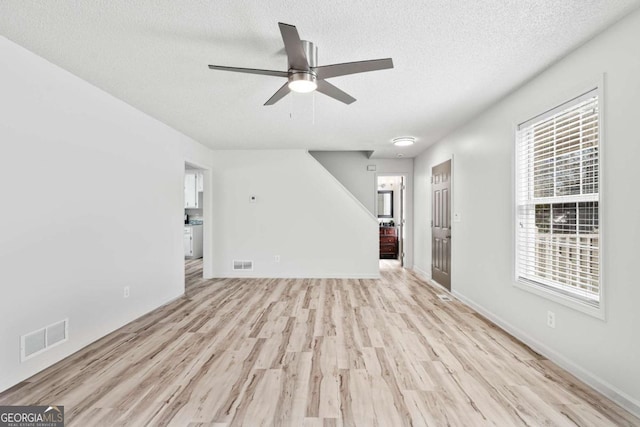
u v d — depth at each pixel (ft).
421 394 6.55
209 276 18.13
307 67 6.62
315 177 18.28
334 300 13.57
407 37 6.66
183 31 6.46
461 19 6.06
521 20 6.09
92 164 9.05
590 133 7.09
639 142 5.76
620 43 6.10
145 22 6.15
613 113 6.26
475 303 12.19
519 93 9.34
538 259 8.90
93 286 9.09
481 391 6.64
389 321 10.93
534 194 9.00
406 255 21.59
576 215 7.55
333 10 5.77
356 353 8.44
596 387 6.63
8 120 6.72
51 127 7.72
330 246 18.29
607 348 6.42
